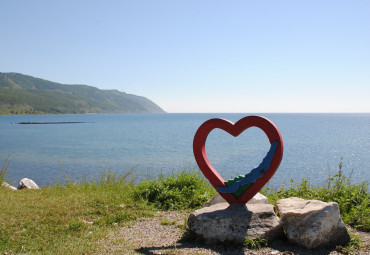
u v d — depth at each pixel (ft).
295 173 69.82
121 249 16.72
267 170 18.80
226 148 118.73
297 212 17.01
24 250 16.87
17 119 559.79
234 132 20.07
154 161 88.07
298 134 199.11
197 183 28.66
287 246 16.75
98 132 230.48
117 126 330.13
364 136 181.78
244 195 19.39
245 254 15.84
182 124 383.04
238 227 17.13
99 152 110.32
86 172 72.59
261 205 19.02
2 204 24.41
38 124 372.79
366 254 15.84
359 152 107.04
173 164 81.97
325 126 319.68
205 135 21.24
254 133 205.98
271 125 18.76
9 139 170.60
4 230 19.20
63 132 231.09
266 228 17.12
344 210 22.77
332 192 25.48
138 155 101.40
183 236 18.30
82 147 127.95
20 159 94.68
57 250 16.74
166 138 173.27
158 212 24.39
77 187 33.53
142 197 26.73
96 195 27.53
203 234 17.26
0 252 16.53
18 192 31.35
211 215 17.62
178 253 15.85
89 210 23.40
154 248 16.83
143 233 19.57
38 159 94.63
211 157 94.43
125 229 20.40
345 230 17.04
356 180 63.05
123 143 144.56
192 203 25.96
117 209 24.02
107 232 19.67
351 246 16.69
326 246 16.66
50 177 67.56
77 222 20.61
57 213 22.44
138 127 307.37
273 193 29.19
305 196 26.23
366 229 19.79
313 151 110.11
